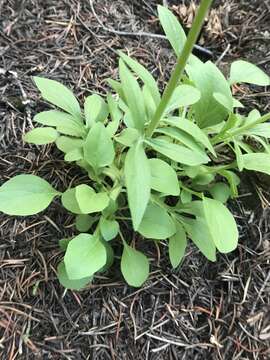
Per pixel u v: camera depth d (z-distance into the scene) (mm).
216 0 387
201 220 263
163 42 360
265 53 359
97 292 267
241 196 305
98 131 239
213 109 262
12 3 344
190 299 274
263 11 382
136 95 239
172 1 385
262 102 335
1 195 243
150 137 242
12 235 273
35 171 288
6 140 296
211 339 265
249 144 314
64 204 248
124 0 372
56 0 353
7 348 248
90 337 257
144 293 271
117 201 272
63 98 264
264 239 292
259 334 268
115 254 275
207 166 294
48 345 252
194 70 261
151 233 244
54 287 264
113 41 347
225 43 372
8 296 260
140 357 257
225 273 282
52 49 333
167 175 237
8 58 322
